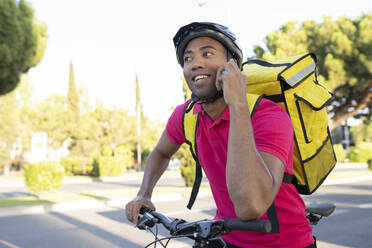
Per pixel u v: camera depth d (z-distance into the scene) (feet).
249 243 4.57
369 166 69.56
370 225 21.77
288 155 4.30
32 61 42.75
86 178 78.07
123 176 84.17
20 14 37.37
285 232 4.48
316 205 5.83
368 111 88.84
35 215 29.66
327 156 5.08
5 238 21.21
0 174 128.67
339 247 17.04
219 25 4.30
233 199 3.43
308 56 5.21
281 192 4.41
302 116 4.70
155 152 6.01
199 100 4.45
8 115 121.39
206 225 3.83
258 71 4.99
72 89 163.63
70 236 21.26
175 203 34.83
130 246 18.62
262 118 4.07
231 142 3.49
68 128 123.85
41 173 39.17
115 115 128.47
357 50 69.56
